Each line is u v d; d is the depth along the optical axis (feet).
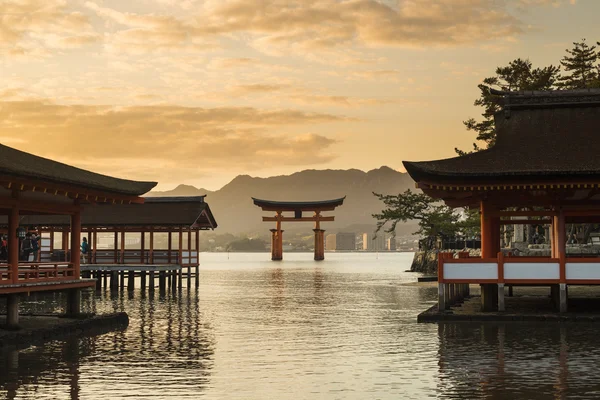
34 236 141.69
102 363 80.12
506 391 64.59
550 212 112.57
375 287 229.45
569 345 88.74
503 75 231.91
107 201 115.03
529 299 143.23
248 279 298.56
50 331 99.55
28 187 92.73
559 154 112.98
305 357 84.53
